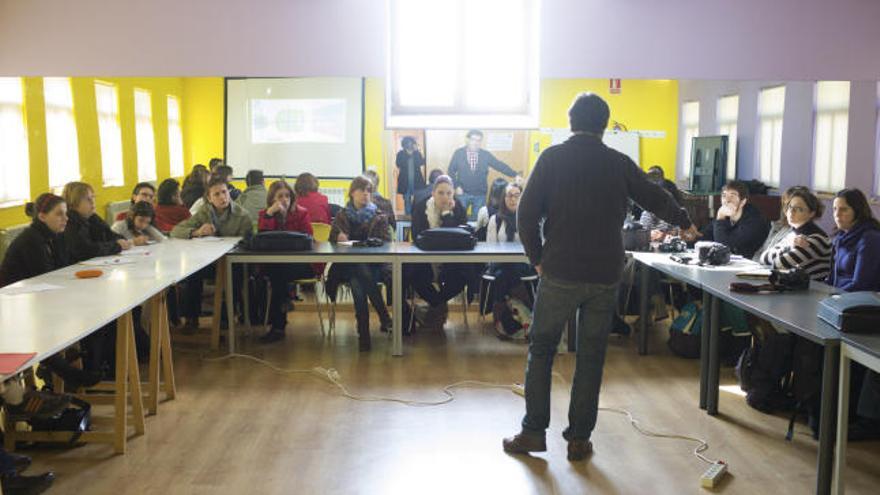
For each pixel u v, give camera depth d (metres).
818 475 3.02
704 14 4.63
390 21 4.82
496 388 4.75
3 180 6.79
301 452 3.76
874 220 4.17
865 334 2.97
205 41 4.64
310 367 5.20
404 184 9.89
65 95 7.79
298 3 4.64
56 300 3.71
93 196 5.16
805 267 4.44
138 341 5.35
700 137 9.84
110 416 4.27
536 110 4.83
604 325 3.56
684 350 5.41
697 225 8.16
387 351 5.60
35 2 4.59
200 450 3.79
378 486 3.39
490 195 7.06
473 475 3.50
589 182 3.43
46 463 3.64
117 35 4.62
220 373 5.07
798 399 3.98
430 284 6.06
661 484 3.41
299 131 10.55
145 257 5.00
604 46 4.67
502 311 5.91
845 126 7.47
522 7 4.89
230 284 5.43
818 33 4.64
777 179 8.93
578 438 3.65
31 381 4.05
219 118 10.74
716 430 4.06
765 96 9.15
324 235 6.42
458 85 4.91
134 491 3.35
